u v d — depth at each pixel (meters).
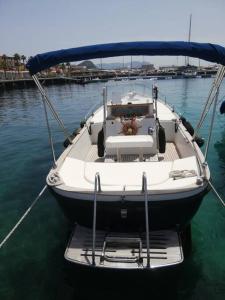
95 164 5.04
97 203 4.04
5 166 9.05
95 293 4.12
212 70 59.56
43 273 4.54
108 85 9.07
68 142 6.43
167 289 4.13
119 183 4.41
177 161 5.00
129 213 4.04
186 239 5.00
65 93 36.38
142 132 6.71
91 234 4.32
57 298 4.07
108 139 5.73
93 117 9.11
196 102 21.27
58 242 5.29
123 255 3.90
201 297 4.00
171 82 44.78
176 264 3.72
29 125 15.16
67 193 4.13
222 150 9.66
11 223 5.96
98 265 3.77
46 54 4.65
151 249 3.96
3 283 4.38
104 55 4.64
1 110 21.41
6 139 12.30
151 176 4.56
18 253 5.02
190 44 4.38
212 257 4.75
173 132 8.05
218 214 6.04
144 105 7.16
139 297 4.02
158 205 3.98
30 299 4.08
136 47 4.52
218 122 13.98
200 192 4.07
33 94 36.22
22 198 6.96
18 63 78.06
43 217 6.13
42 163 9.23
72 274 4.48
